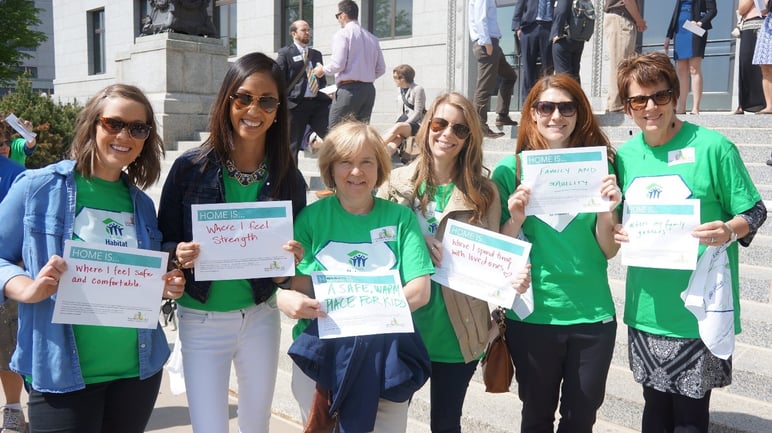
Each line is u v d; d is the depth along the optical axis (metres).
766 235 4.87
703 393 2.58
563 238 2.73
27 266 2.28
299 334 2.71
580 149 2.68
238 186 2.66
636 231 2.64
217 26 17.72
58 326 2.25
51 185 2.31
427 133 2.78
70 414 2.29
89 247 2.24
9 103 9.69
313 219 2.64
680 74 7.56
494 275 2.63
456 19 12.27
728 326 2.52
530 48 7.73
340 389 2.43
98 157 2.38
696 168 2.59
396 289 2.50
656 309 2.67
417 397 3.95
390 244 2.60
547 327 2.74
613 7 7.50
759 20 6.98
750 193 2.56
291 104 7.41
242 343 2.72
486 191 2.74
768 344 3.82
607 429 3.51
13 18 25.89
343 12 7.15
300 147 7.59
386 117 13.46
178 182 2.58
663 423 2.78
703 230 2.50
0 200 3.53
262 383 2.74
